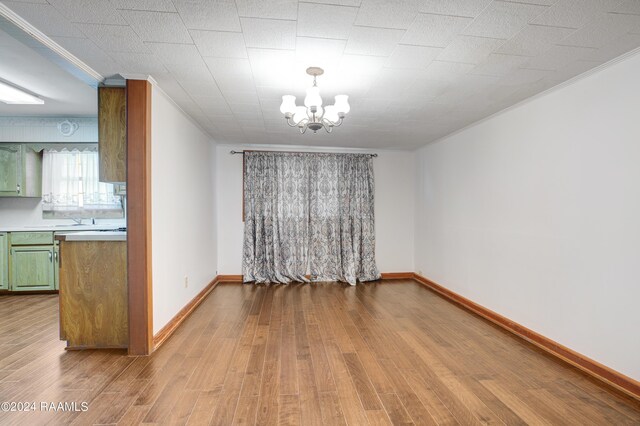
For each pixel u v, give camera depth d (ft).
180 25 5.97
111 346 8.63
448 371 7.63
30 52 8.20
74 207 15.16
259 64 7.57
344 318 11.25
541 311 9.14
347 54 7.07
